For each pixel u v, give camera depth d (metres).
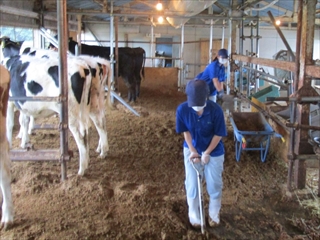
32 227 3.21
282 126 5.04
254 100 6.61
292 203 3.85
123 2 11.05
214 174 3.18
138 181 4.33
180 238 3.15
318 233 3.28
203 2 6.62
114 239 3.08
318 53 14.88
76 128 4.31
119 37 14.66
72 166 4.68
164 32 14.81
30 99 4.00
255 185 4.27
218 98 6.84
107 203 3.71
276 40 14.96
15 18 7.32
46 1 8.66
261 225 3.43
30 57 4.73
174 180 4.40
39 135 5.96
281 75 10.66
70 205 3.64
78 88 4.21
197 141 3.16
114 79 9.79
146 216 3.44
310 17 3.80
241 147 4.91
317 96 3.94
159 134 6.23
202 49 15.02
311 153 4.06
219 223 3.40
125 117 7.59
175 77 11.73
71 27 12.72
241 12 8.38
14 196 3.79
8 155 3.19
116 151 5.33
